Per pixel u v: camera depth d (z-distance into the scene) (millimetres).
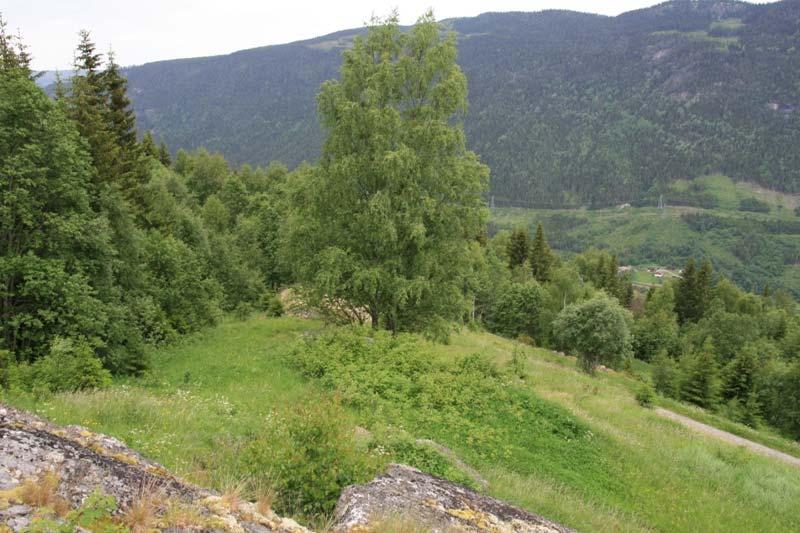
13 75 20484
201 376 19172
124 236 25281
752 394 55281
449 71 25656
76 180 21047
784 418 53938
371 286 23750
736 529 13766
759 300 121750
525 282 77750
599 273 118562
